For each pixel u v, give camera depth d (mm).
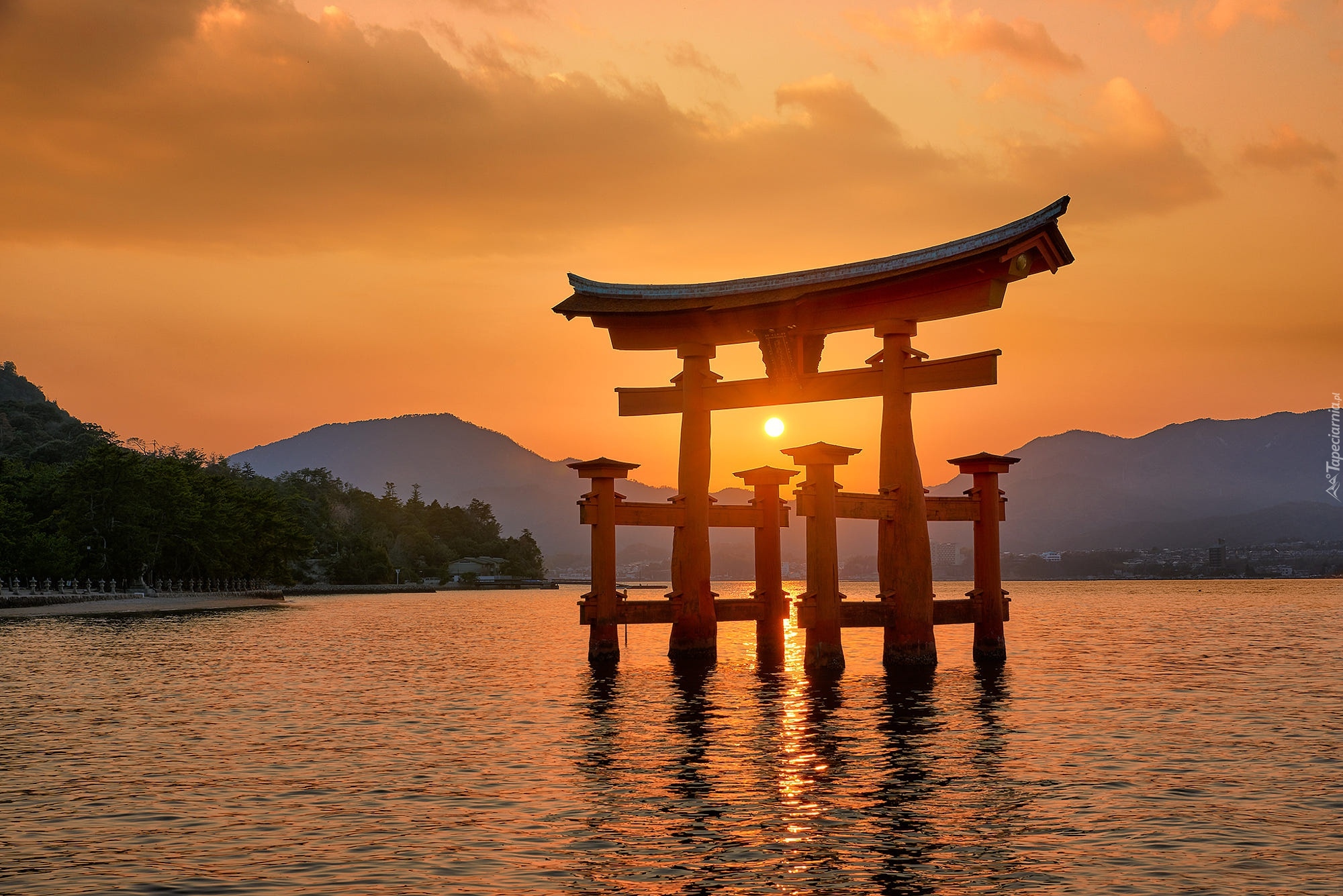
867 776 21141
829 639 37094
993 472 41719
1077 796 19438
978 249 35625
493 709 30609
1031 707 30375
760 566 44125
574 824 17641
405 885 14617
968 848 16312
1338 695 33500
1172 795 19531
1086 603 138125
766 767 21984
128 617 86938
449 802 19047
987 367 35469
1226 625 78562
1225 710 29953
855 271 38562
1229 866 15352
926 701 31750
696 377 41875
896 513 38188
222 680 39094
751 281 40938
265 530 144250
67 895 14102
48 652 51531
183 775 21297
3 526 105250
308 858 15750
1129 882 14750
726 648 52625
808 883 14758
